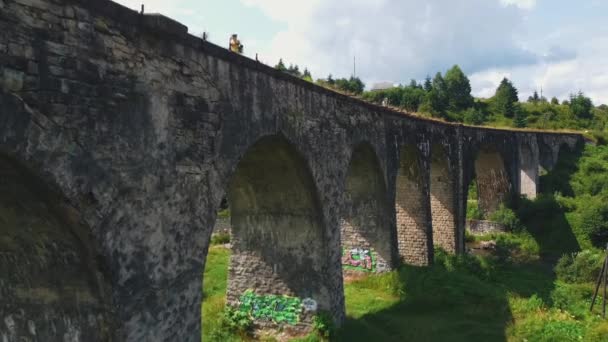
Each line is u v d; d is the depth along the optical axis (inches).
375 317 490.3
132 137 230.4
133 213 229.9
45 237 217.3
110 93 219.1
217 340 410.0
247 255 451.2
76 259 218.7
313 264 427.8
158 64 247.9
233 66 307.6
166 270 250.7
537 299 538.3
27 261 230.4
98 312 225.8
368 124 527.5
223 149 295.7
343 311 456.4
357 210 619.2
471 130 869.2
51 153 191.3
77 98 203.3
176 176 258.8
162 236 248.4
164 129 251.1
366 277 607.8
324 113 429.1
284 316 434.9
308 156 397.4
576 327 457.1
